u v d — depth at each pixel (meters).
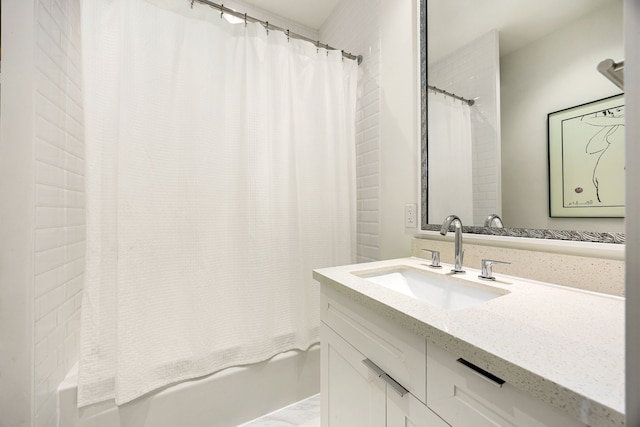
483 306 0.67
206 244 1.30
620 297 0.72
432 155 1.29
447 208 1.22
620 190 0.73
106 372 1.08
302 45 1.58
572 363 0.42
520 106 0.95
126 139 1.11
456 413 0.53
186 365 1.23
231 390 1.32
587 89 0.79
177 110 1.24
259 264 1.41
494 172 1.03
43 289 0.92
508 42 0.98
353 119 1.73
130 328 1.10
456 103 1.18
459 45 1.16
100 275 1.09
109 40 1.11
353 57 1.75
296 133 1.54
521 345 0.48
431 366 0.58
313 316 1.57
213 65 1.33
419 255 1.33
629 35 0.25
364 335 0.80
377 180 1.63
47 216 0.94
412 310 0.64
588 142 0.79
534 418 0.42
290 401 1.47
